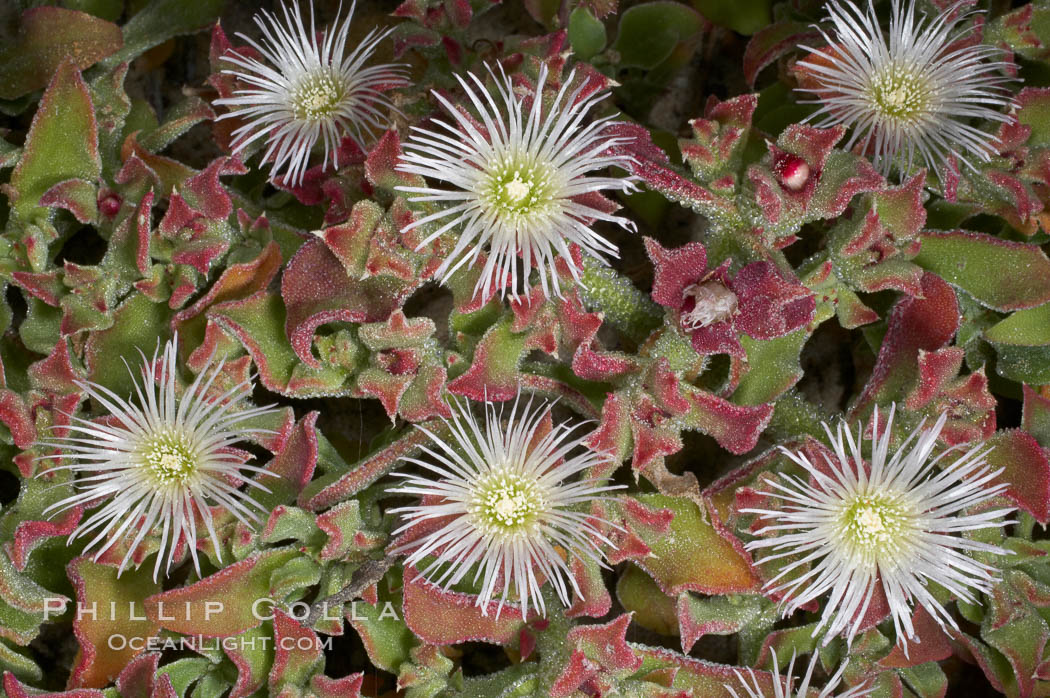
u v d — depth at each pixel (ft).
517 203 0.73
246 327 0.76
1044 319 0.78
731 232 0.77
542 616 0.75
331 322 0.77
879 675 0.77
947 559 0.74
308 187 0.79
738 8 0.83
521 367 0.77
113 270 0.77
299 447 0.75
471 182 0.73
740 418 0.75
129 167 0.77
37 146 0.77
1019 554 0.77
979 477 0.76
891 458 0.76
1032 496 0.75
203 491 0.74
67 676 0.81
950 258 0.78
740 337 0.77
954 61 0.77
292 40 0.77
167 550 0.77
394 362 0.75
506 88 0.76
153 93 0.86
